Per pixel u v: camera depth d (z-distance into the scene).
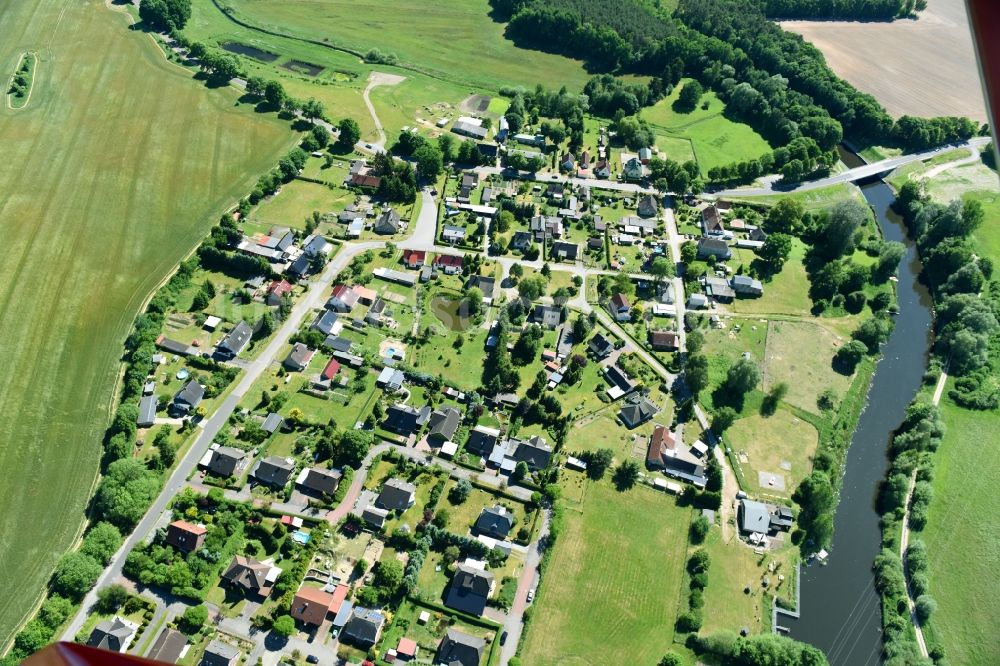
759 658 134.38
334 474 158.75
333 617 137.88
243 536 149.38
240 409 172.25
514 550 150.88
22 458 159.50
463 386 181.38
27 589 138.88
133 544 146.12
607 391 182.88
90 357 181.88
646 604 144.25
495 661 134.38
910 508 162.88
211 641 132.62
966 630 143.50
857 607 148.88
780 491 165.38
